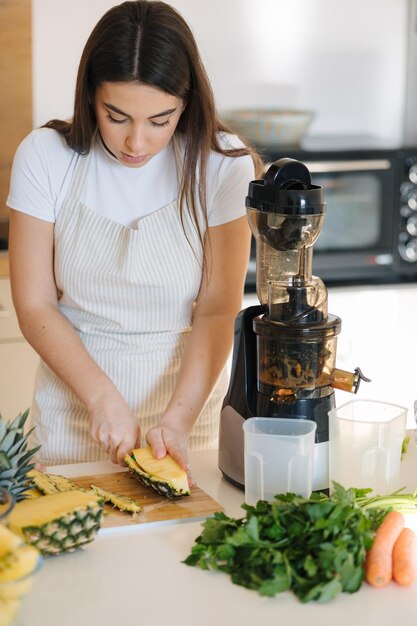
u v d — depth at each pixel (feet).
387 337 10.98
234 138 6.14
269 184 4.80
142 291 6.04
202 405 5.62
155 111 5.16
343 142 12.09
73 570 4.09
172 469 4.86
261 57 11.66
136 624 3.68
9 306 9.60
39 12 10.72
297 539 4.02
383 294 10.85
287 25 11.65
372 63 12.00
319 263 10.95
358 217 10.91
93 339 6.15
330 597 3.83
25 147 5.85
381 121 12.17
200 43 11.44
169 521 4.57
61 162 5.86
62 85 11.01
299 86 11.86
